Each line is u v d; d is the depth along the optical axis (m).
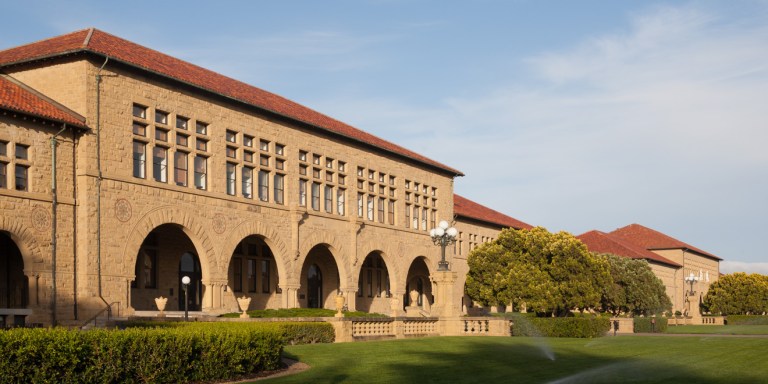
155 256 40.62
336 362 21.31
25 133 31.25
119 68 34.94
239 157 41.97
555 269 56.81
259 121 43.72
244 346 18.33
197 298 43.16
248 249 47.03
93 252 32.94
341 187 51.00
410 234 58.44
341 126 54.19
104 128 34.03
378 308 59.88
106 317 32.72
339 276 51.75
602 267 59.38
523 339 33.88
